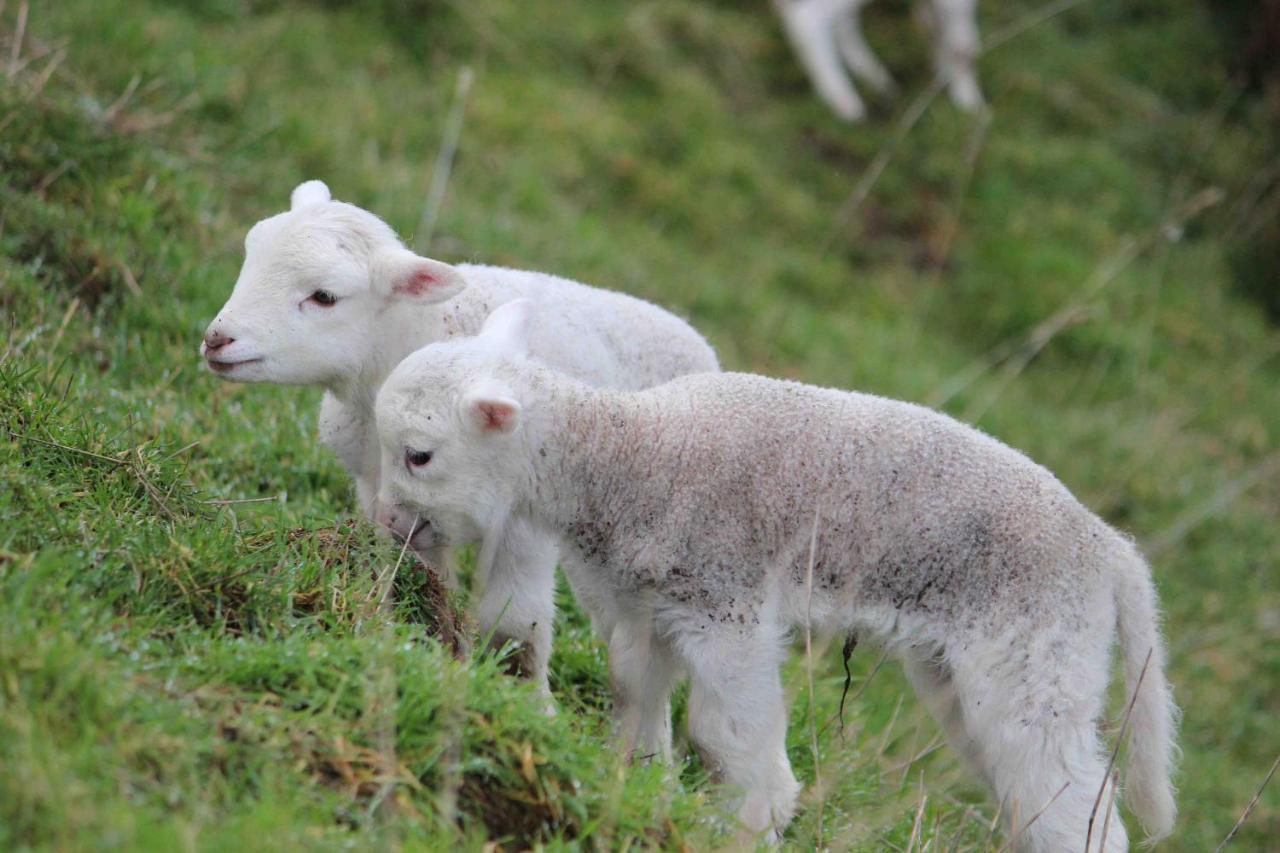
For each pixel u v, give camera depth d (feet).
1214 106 87.35
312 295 28.73
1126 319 71.56
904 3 87.66
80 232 39.91
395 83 62.95
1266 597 55.36
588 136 67.21
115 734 20.61
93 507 26.37
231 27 60.18
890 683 42.68
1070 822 26.37
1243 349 73.31
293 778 21.57
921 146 78.43
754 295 63.21
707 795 26.86
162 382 36.11
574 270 55.62
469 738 23.32
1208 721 48.55
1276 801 44.78
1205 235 80.07
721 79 77.92
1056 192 77.92
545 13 73.92
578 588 29.37
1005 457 28.25
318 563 26.86
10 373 29.17
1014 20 88.43
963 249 73.77
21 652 20.85
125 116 45.50
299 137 53.83
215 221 45.11
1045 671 26.66
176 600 24.71
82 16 50.19
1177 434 65.26
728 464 27.45
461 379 27.20
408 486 27.45
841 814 30.17
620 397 28.19
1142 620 27.81
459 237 52.65
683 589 27.22
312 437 35.94
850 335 63.67
